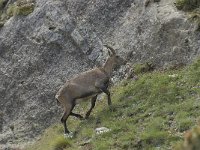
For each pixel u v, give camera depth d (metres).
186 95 55.84
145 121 54.22
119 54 71.06
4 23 87.38
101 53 73.69
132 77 66.50
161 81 59.94
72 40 77.56
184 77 59.09
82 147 54.75
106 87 61.44
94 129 57.81
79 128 60.31
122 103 60.19
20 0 88.31
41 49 79.31
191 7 67.31
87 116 62.19
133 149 50.00
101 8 78.31
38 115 74.44
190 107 52.94
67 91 61.25
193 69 59.78
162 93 57.78
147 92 59.69
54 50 78.31
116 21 76.00
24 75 79.25
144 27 70.25
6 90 80.06
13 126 75.75
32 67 79.00
